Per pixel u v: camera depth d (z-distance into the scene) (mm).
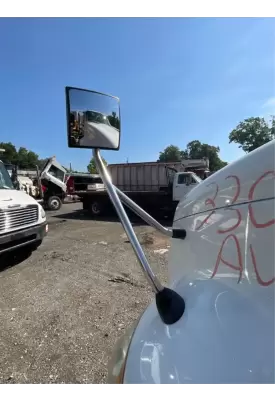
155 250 5359
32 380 1940
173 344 763
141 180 14242
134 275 4020
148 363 762
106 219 10547
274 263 740
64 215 11992
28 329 2609
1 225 4008
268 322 696
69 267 4434
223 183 1006
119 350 946
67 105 892
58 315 2863
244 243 844
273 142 852
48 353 2242
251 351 660
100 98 978
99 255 5141
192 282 1030
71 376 1975
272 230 753
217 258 960
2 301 3229
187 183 10086
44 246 5957
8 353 2250
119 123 1050
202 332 748
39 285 3689
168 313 868
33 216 4684
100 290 3488
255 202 824
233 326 726
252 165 883
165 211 10984
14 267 4484
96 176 18250
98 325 2656
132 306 3035
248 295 792
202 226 1097
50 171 14023
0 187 5035
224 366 656
